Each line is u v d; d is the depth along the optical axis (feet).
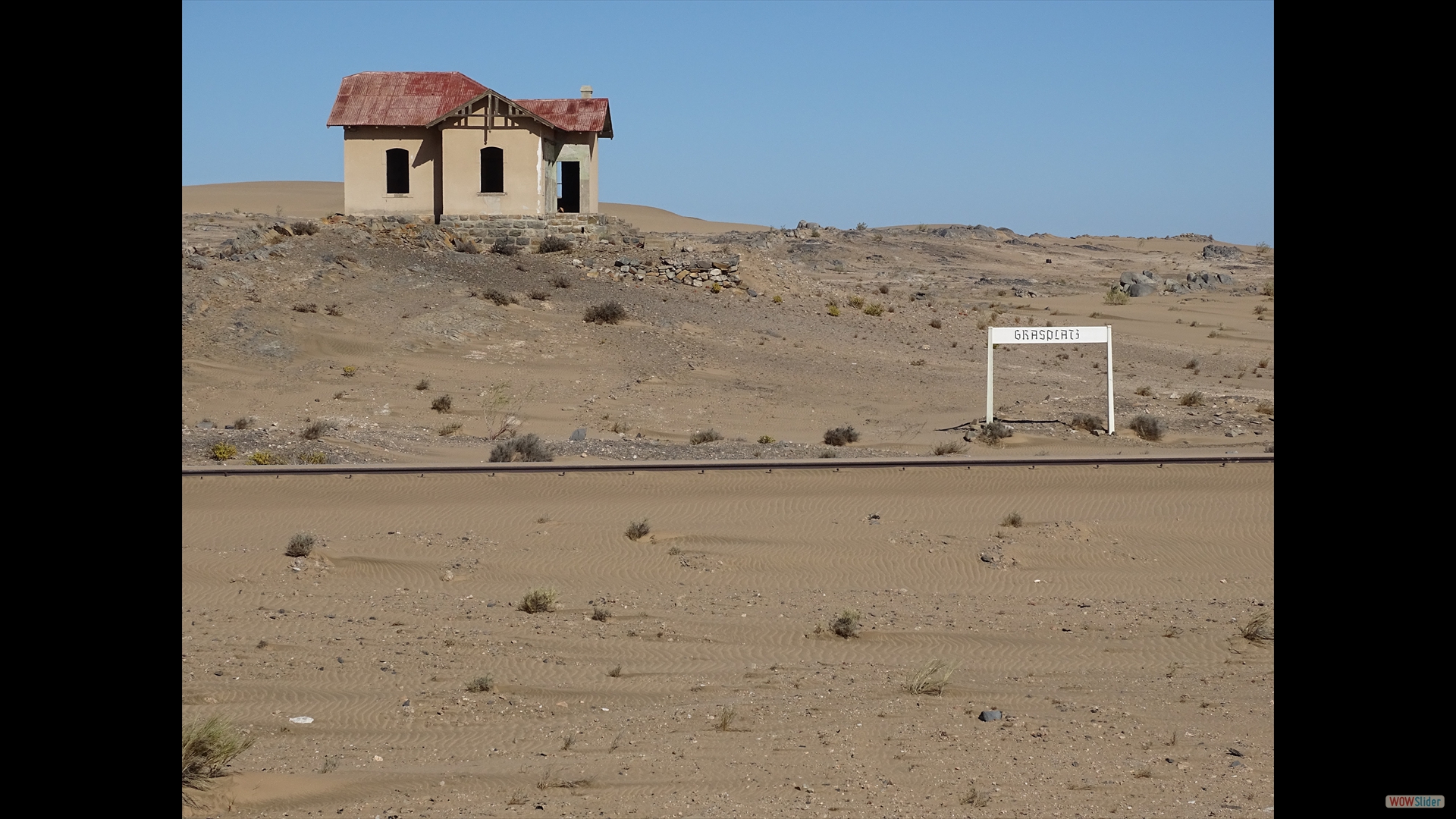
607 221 242.17
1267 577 79.51
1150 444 137.59
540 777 39.45
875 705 50.44
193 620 67.10
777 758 42.24
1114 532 88.69
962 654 61.36
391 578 78.79
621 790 38.17
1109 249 529.45
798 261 393.91
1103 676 56.75
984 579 79.51
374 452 124.36
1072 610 71.41
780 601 73.77
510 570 80.48
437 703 50.93
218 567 79.51
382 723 47.65
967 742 44.45
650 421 151.74
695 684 54.65
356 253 206.39
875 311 231.09
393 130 220.23
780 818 35.14
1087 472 104.06
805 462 106.42
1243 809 36.09
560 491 99.45
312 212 580.30
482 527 89.81
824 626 67.00
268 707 50.03
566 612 70.79
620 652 61.41
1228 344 232.32
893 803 36.78
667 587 77.05
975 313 258.16
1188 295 319.88
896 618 69.31
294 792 36.99
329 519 91.76
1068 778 39.63
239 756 42.06
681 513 93.61
